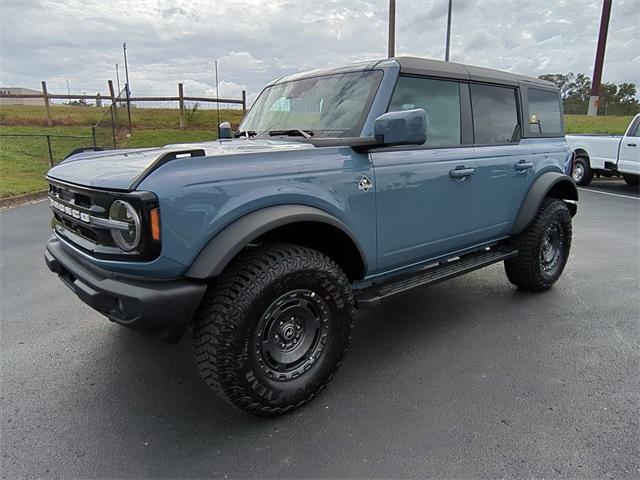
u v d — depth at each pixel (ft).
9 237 21.56
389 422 8.17
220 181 7.30
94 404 8.77
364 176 9.11
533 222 13.82
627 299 14.14
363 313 13.16
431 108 10.89
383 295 9.84
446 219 11.14
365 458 7.28
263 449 7.52
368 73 10.27
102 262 7.38
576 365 10.12
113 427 8.08
